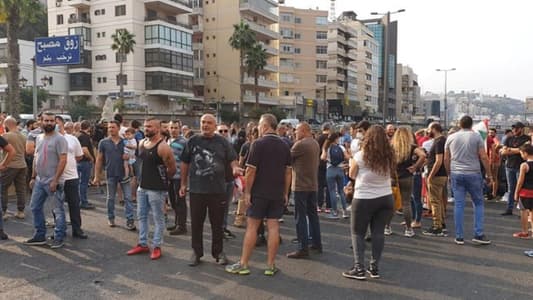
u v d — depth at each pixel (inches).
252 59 2151.8
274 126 236.5
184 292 202.7
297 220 263.1
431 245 291.9
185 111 2079.2
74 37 917.8
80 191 398.0
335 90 3454.7
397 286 213.0
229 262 248.8
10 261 246.8
